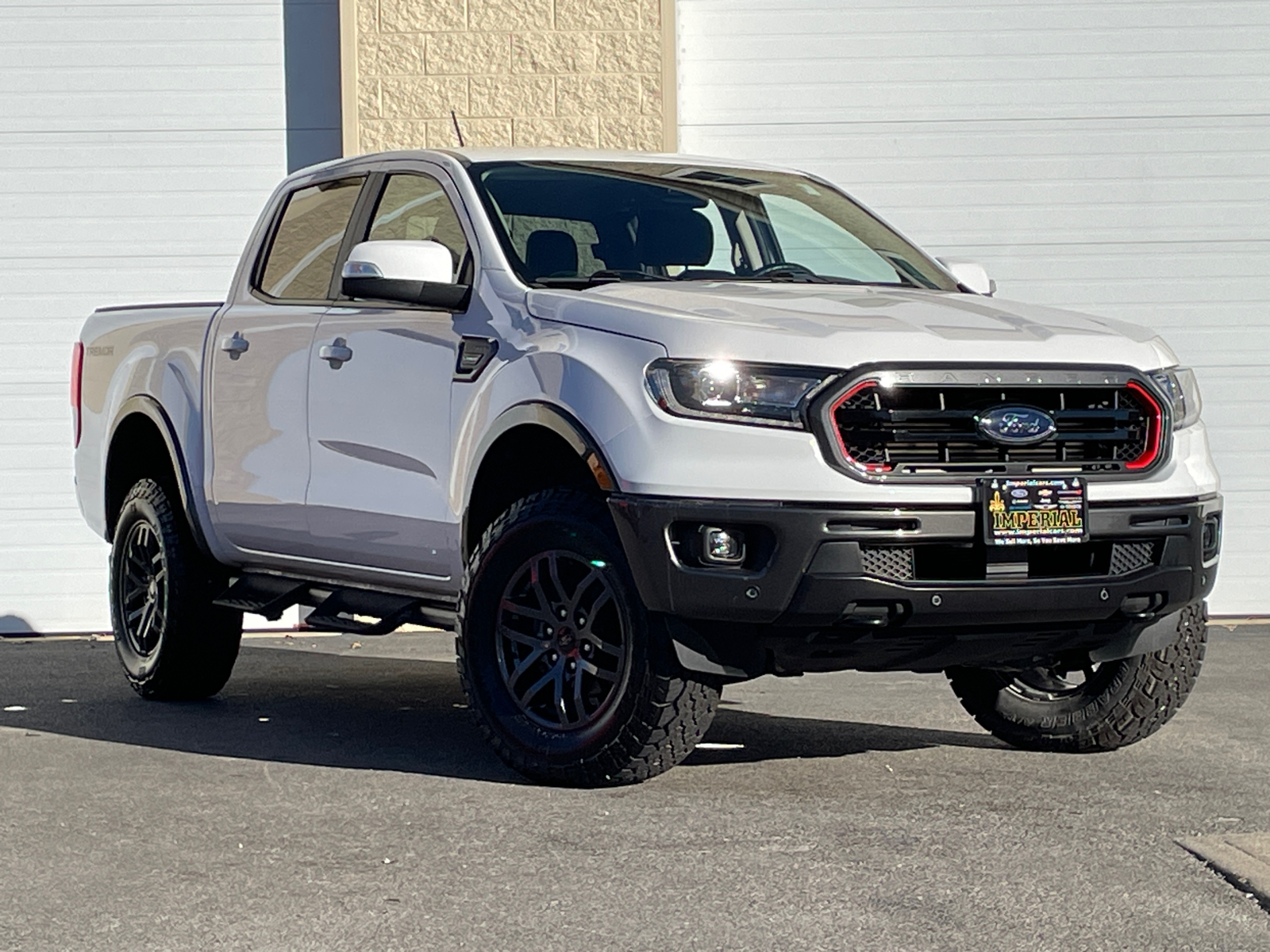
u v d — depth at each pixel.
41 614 11.12
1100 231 11.12
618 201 6.32
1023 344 5.30
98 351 7.91
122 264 11.12
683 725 5.26
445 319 5.96
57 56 11.09
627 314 5.36
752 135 11.13
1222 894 4.14
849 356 5.08
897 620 5.09
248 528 6.90
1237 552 11.05
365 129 10.90
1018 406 5.19
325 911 4.06
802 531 4.96
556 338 5.49
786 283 6.12
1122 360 5.44
